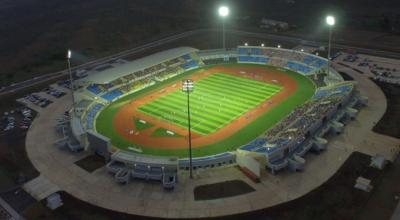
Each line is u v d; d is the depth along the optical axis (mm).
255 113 90625
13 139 83875
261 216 56281
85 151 76562
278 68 120562
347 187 61531
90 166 71125
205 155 74000
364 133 77500
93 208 59812
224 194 61344
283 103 95438
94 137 73375
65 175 68812
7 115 96750
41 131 86562
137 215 57750
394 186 61250
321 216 55375
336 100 86125
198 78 115562
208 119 88938
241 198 60188
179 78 116188
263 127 83562
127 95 105562
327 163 68188
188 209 58438
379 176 63906
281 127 80312
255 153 67250
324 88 101312
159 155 75000
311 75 112875
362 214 55281
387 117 83688
